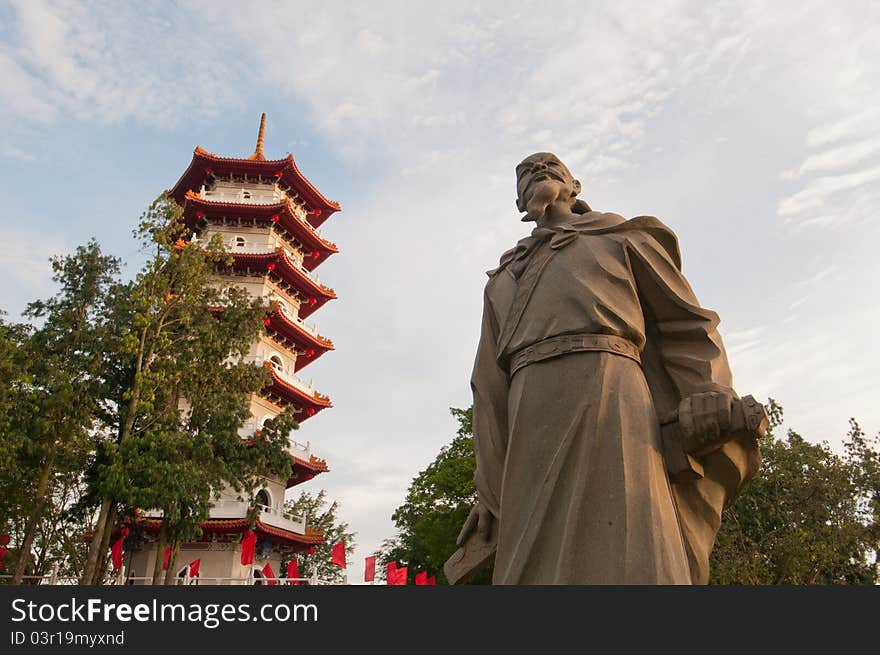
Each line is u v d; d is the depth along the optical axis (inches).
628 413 161.2
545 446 162.7
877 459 1141.1
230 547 1705.2
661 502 154.6
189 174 2204.7
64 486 1330.0
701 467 166.1
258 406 1910.7
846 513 1100.5
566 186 202.7
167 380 1162.6
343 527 2453.2
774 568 1049.5
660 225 190.5
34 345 1143.0
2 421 1029.8
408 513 1712.6
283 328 2004.2
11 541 1476.4
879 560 1146.0
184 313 1216.8
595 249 182.7
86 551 1572.3
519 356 177.0
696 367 174.1
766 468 1124.5
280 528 1795.0
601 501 152.9
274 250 2017.7
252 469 1278.3
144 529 1577.3
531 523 157.0
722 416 159.0
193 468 1114.7
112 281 1224.8
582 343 168.4
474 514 184.2
